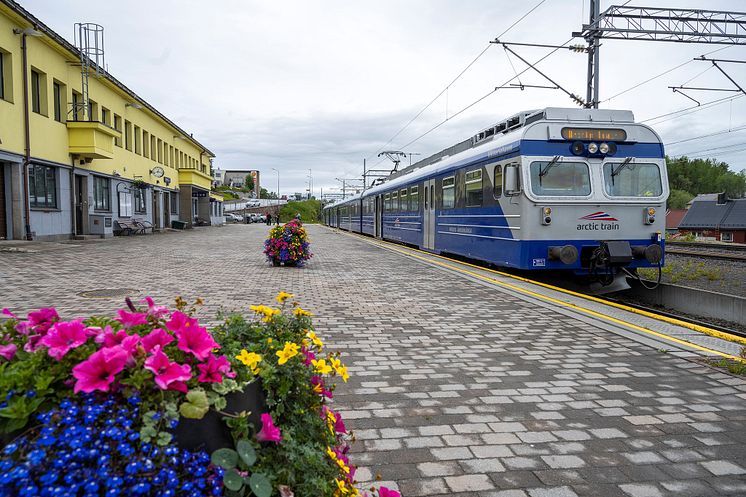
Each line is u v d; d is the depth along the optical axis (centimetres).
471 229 1446
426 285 1139
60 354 182
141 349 187
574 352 617
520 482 322
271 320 288
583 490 313
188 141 4856
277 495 197
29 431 163
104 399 175
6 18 1833
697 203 6094
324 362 258
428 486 316
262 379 226
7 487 148
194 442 183
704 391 486
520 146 1127
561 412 434
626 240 1146
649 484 321
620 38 1834
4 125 1831
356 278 1249
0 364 189
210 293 989
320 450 237
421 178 1998
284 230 1487
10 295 926
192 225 4519
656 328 738
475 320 789
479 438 383
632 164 1156
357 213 3872
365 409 437
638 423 412
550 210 1112
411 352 612
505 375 530
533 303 929
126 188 3073
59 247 1917
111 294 948
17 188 1933
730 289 1230
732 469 340
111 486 154
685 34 1798
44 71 2100
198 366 197
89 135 2288
